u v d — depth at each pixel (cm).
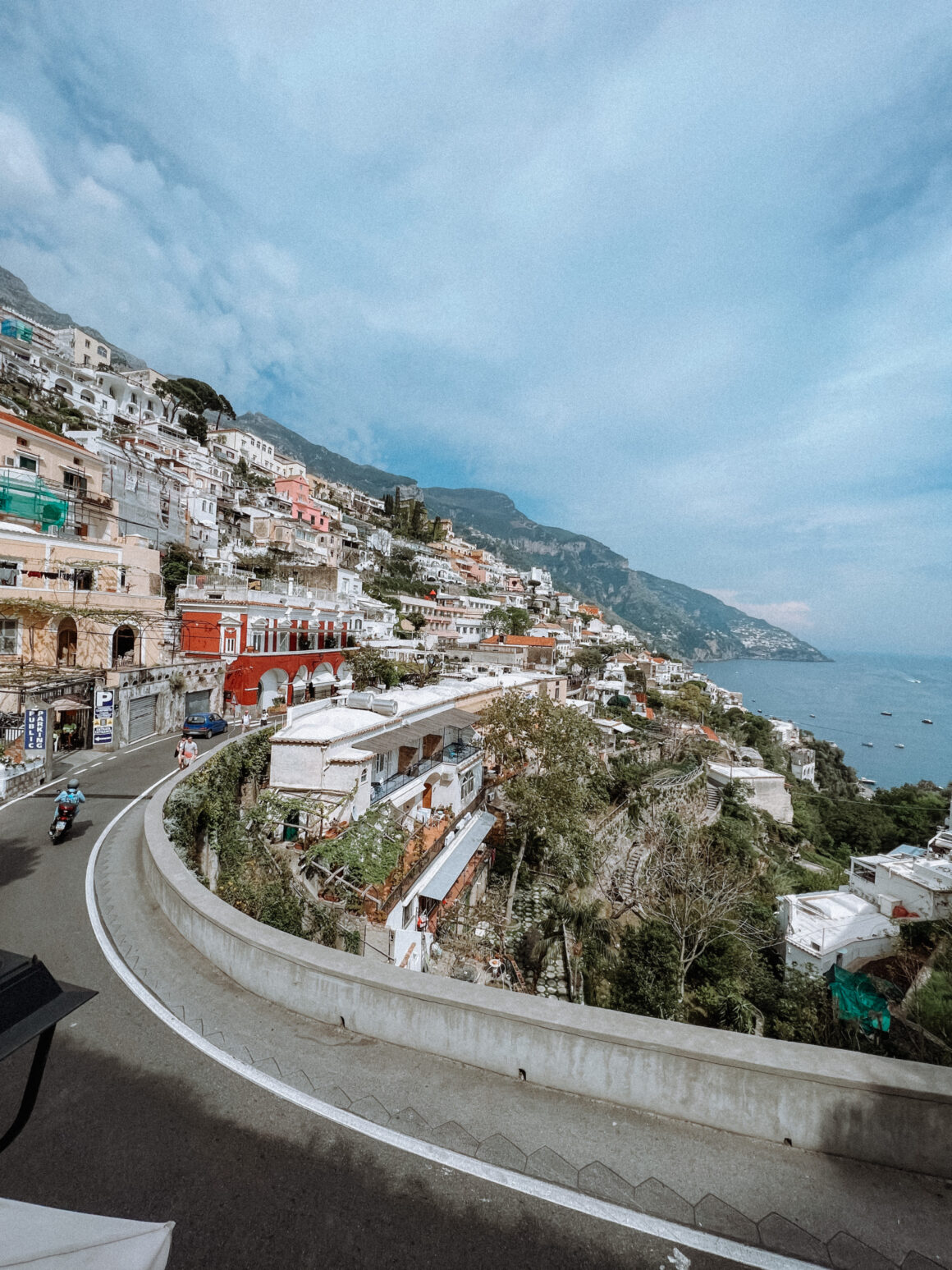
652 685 9850
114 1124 503
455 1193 425
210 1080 554
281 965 666
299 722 2039
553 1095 509
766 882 3180
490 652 5641
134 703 2677
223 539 6650
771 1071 455
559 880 2536
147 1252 228
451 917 1948
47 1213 235
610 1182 429
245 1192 432
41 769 1956
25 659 2630
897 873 2594
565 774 2372
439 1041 560
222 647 3484
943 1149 421
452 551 14950
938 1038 1738
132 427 7531
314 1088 533
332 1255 383
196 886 892
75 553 3050
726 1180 428
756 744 7788
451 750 2602
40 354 7331
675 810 3647
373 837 1606
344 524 10644
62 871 1227
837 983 1995
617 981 2044
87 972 779
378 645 5112
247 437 11419
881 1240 384
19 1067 583
